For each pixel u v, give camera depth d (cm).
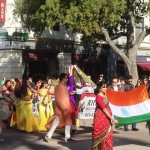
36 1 2444
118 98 1075
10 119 1581
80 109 1331
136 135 1418
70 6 2159
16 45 2717
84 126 1611
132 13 2611
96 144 972
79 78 1423
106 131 966
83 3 2106
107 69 3422
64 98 1247
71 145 1206
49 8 2194
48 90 1517
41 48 2892
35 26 2558
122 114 1067
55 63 3011
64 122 1256
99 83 984
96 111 982
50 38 2931
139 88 1098
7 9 2700
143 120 1080
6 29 2695
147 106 1093
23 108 1488
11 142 1270
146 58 3719
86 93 1335
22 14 2708
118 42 3478
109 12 2156
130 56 2538
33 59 2831
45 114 1512
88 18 2122
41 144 1230
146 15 2759
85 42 2938
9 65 2692
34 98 1767
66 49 3080
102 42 3331
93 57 3306
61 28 3038
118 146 1184
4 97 1387
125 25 2753
